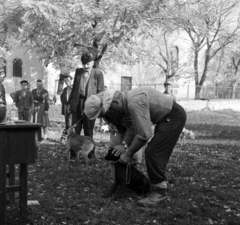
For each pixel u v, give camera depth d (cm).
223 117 2606
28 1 1008
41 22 1112
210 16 1791
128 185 515
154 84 3488
